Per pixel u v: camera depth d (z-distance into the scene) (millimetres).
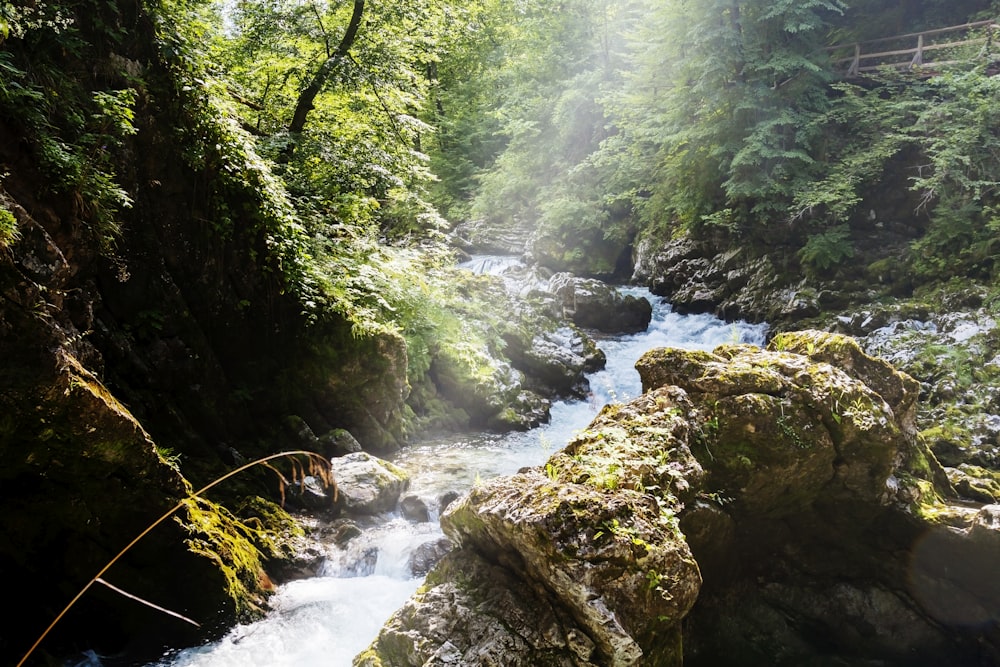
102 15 6746
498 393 11148
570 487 3834
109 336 6488
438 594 3883
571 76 25078
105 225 6141
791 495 5320
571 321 15102
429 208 12992
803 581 5754
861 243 14406
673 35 16906
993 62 14094
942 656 5395
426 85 12875
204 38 9320
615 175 21031
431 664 3494
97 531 5180
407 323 10906
